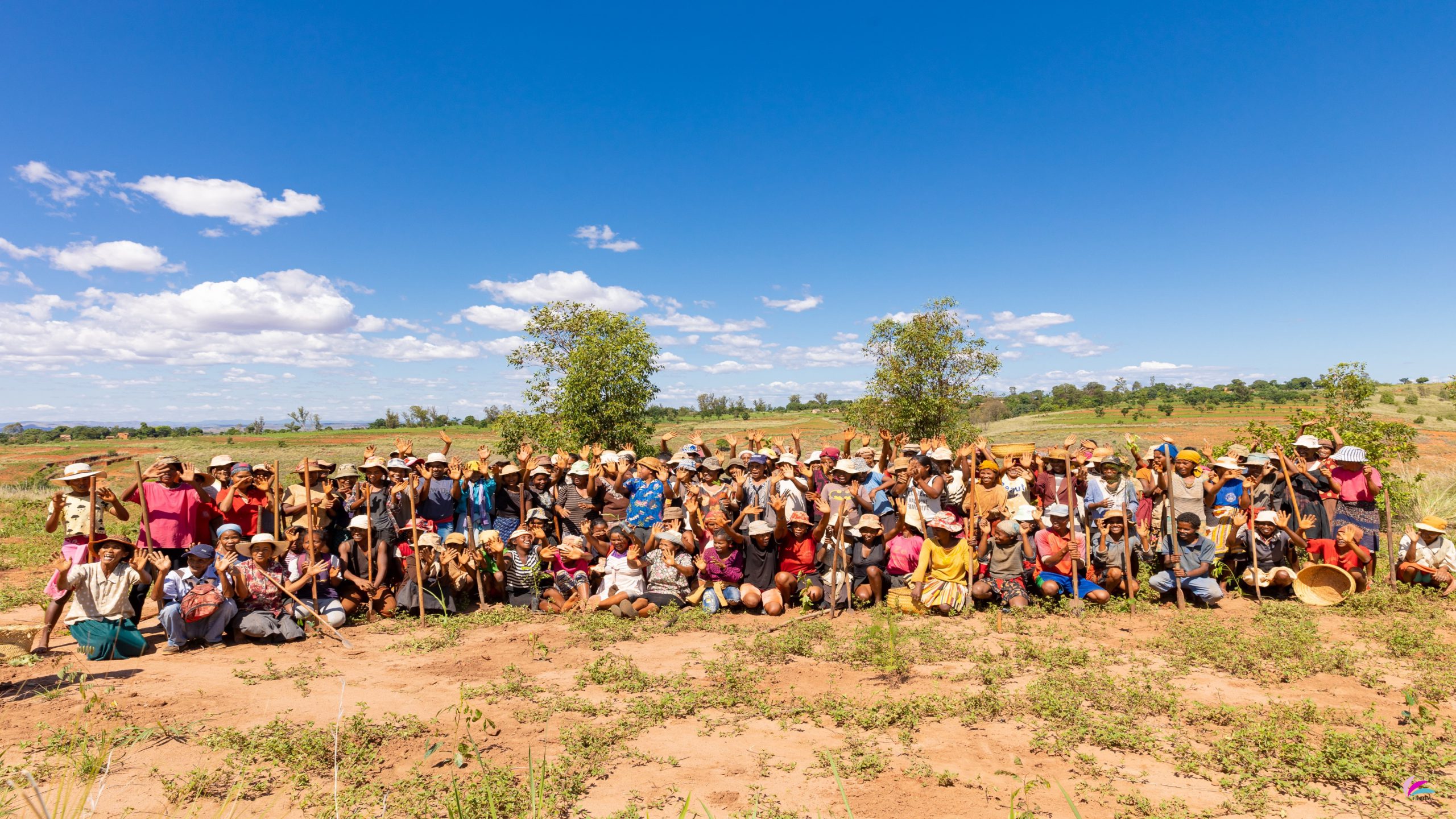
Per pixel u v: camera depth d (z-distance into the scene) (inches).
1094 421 3181.6
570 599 389.4
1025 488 425.4
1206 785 186.7
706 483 482.0
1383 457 553.9
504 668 291.4
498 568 401.1
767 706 243.3
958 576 367.2
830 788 188.5
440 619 366.3
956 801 179.5
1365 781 183.6
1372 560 398.6
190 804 176.1
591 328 815.7
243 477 366.9
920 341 877.2
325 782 189.3
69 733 213.5
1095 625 335.3
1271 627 315.9
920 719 231.8
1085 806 176.2
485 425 3577.8
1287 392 3969.0
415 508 384.2
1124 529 370.9
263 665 294.5
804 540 391.9
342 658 305.9
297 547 368.5
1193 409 3563.0
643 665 294.4
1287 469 420.5
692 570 378.9
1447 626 323.3
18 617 369.7
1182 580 369.1
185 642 318.3
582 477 439.2
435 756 206.4
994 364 876.0
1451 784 179.5
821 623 343.3
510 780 189.2
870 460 467.5
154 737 214.2
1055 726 223.3
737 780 193.8
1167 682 258.1
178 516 345.1
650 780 194.7
